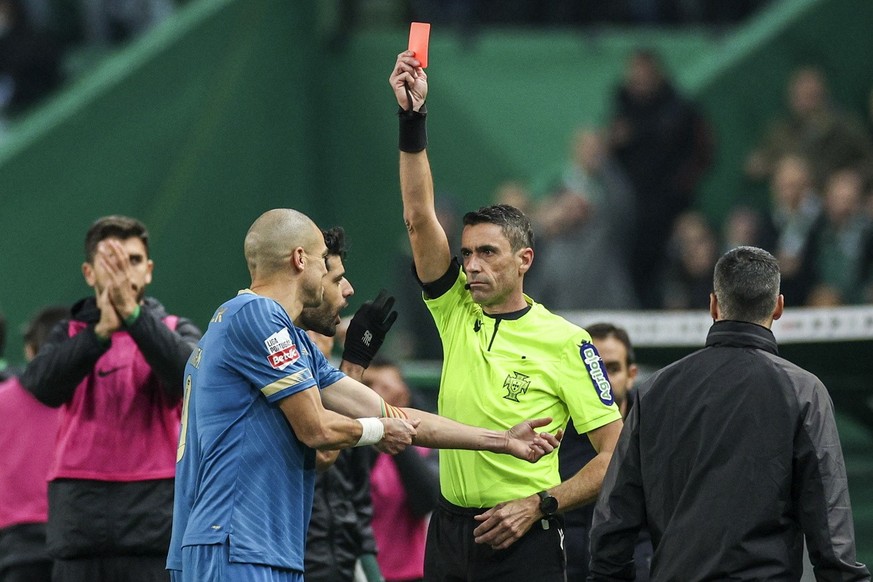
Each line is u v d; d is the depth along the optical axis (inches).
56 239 1487.5
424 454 1008.9
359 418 649.0
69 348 742.5
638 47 1736.0
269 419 625.9
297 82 1626.5
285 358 620.7
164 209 1534.2
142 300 792.9
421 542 936.9
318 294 653.3
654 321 967.0
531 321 697.6
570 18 1761.8
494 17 1759.4
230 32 1583.4
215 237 1562.5
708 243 1521.9
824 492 578.9
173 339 740.0
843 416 1082.1
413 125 690.2
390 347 1473.9
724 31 1780.3
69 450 765.3
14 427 941.2
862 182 1542.8
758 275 612.1
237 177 1579.7
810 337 877.2
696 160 1561.3
